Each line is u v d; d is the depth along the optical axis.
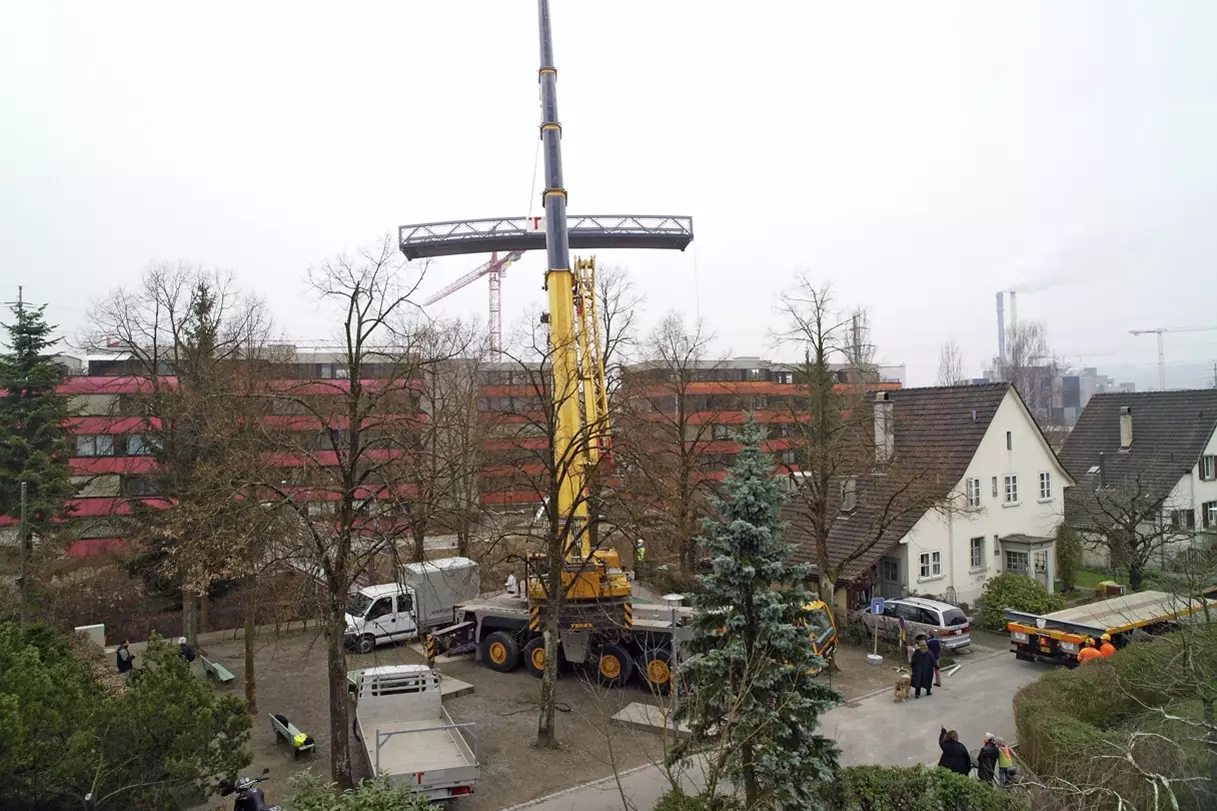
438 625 26.77
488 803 14.01
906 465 27.95
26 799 9.72
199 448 25.02
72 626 26.91
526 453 26.22
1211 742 11.50
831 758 10.89
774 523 11.09
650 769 15.27
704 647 11.31
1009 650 23.70
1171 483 36.00
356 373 15.17
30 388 28.78
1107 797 10.98
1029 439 32.59
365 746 15.18
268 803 13.93
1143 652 17.28
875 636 23.42
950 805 11.30
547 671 16.64
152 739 10.97
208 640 27.56
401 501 15.88
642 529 23.95
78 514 33.03
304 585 15.87
